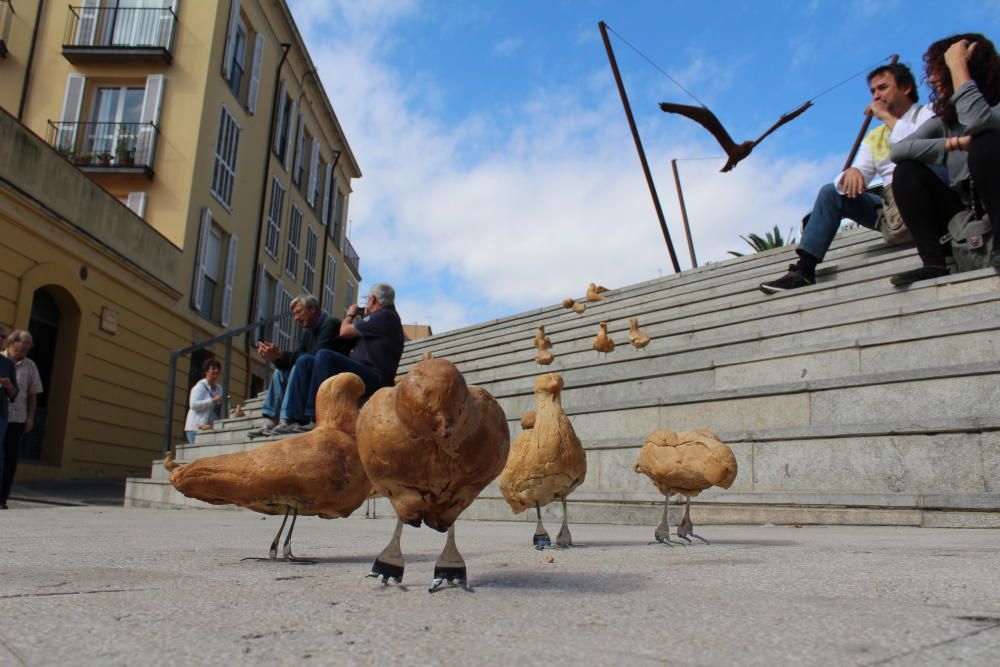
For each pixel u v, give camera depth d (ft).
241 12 80.74
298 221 107.76
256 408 50.49
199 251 71.05
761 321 29.37
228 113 76.95
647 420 24.00
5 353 31.60
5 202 45.93
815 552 10.98
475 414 6.66
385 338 26.25
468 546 13.10
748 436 19.85
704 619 5.68
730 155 36.73
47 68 69.41
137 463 61.67
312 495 9.15
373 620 5.67
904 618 5.65
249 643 4.86
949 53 22.40
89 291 55.01
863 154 31.01
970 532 14.24
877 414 19.06
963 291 23.36
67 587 7.50
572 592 7.12
